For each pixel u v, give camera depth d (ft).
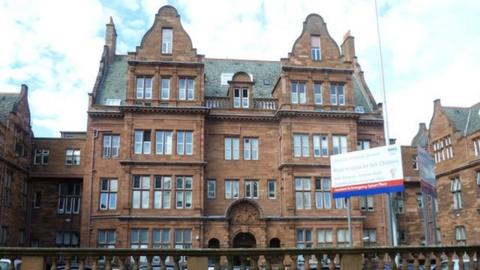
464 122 155.74
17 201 133.39
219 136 133.18
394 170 70.90
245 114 133.80
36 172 143.74
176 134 126.82
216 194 129.49
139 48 129.39
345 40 165.48
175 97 128.26
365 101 150.71
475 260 44.78
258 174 132.36
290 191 127.34
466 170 143.95
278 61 160.76
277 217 126.00
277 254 42.32
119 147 129.59
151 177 123.34
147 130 126.11
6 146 124.06
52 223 141.79
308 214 127.13
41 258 39.91
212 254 41.81
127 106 124.98
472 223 139.95
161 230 120.78
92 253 40.50
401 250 43.57
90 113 129.18
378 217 137.18
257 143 134.72
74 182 145.59
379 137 141.18
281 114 131.44
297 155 130.41
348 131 133.80
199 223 122.01
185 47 131.44
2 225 121.80
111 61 150.10
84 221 124.36
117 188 127.44
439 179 157.99
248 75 137.69
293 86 134.31
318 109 132.87
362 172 74.43
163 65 129.49
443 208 155.02
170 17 133.39
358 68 159.74
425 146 188.44
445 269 49.60
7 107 131.23
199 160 125.59
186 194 124.26
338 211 128.67
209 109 128.67
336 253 42.96
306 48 136.36
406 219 155.33
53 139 147.23
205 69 151.23
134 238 119.55
